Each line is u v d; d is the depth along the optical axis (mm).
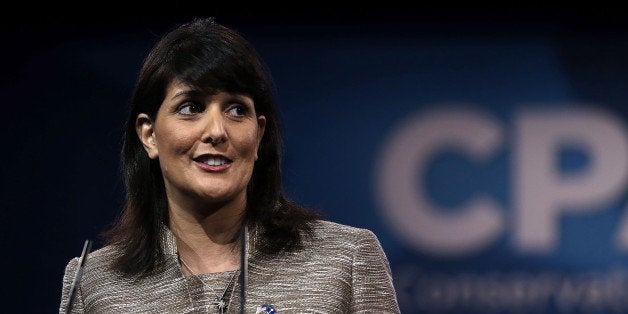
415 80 12438
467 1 12445
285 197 5020
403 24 12484
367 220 12328
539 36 12469
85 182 12242
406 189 12336
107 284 4848
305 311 4570
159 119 4598
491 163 12336
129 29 12414
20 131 12289
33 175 12258
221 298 4660
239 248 4828
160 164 4699
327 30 12492
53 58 12352
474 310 12266
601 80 12438
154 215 4898
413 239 12312
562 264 12266
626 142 12352
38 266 12219
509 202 12312
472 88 12414
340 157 12359
